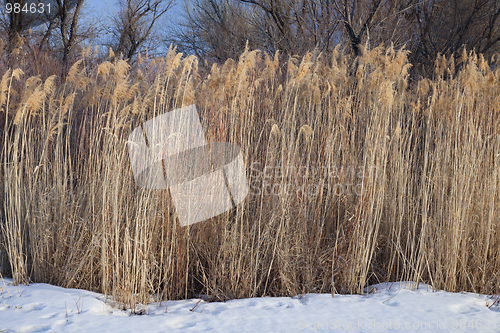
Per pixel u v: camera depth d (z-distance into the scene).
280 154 4.66
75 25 12.70
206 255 4.30
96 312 3.40
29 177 4.42
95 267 4.32
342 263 4.26
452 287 4.25
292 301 3.76
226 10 15.53
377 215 4.38
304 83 4.62
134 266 3.84
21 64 7.99
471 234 4.56
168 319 3.29
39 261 4.30
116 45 15.77
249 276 4.15
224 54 14.76
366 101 4.81
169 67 4.27
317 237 4.36
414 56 11.12
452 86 5.13
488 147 4.69
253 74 5.56
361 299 3.85
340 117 4.88
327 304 3.68
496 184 4.55
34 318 3.17
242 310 3.52
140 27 16.02
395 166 4.96
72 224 4.36
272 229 4.33
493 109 4.99
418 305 3.62
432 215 4.81
